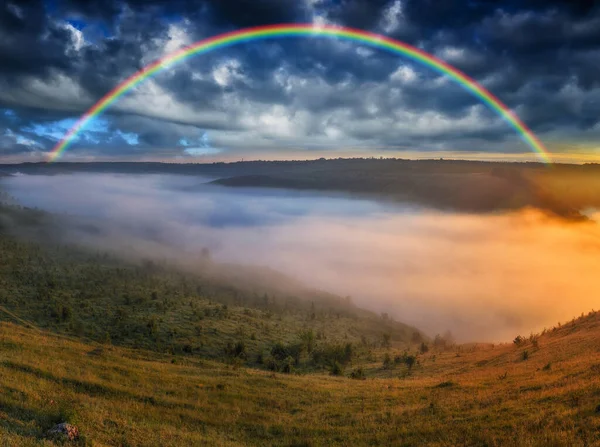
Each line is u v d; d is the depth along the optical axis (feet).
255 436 86.48
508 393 95.20
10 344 123.85
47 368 104.99
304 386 134.82
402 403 106.11
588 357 122.52
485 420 76.74
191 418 92.58
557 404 76.54
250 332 504.02
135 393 102.01
